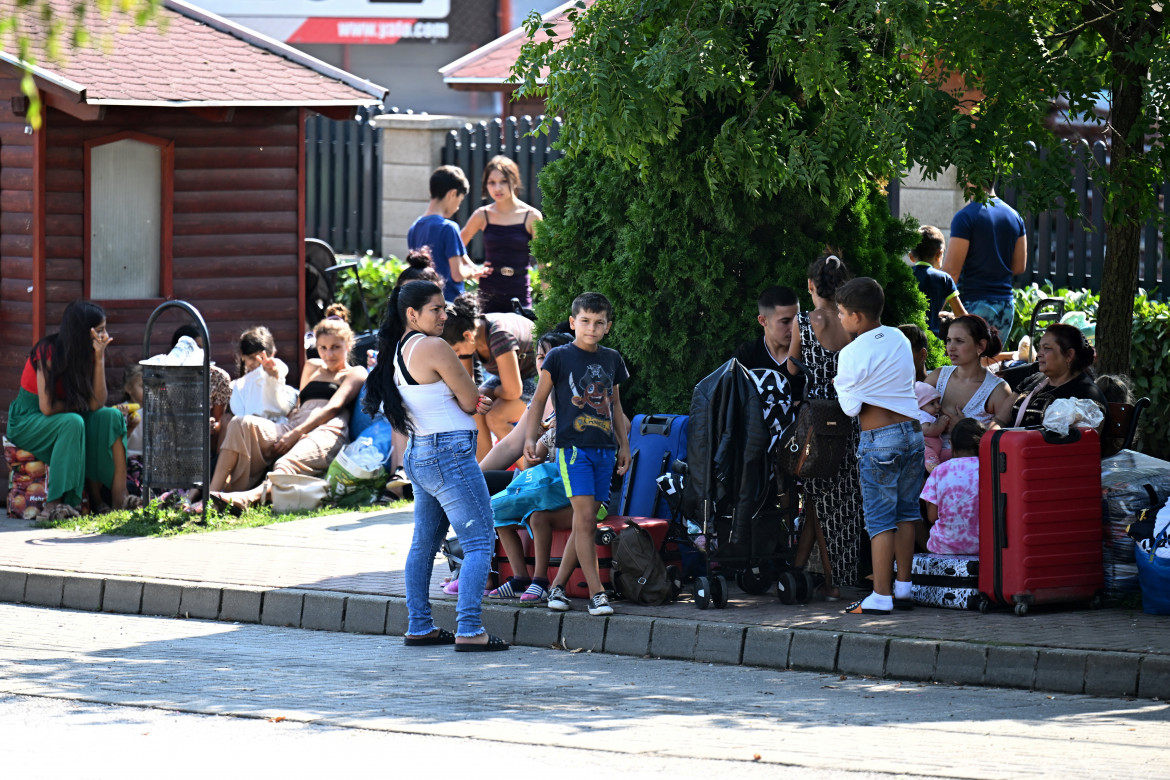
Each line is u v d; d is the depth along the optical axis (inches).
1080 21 775.1
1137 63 757.3
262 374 1038.4
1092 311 1184.2
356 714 543.5
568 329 870.4
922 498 714.2
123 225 1079.6
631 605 717.9
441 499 689.6
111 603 800.9
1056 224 1359.5
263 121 1129.4
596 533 712.4
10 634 729.0
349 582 784.3
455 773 446.6
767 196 831.1
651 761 462.9
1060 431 680.4
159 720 532.7
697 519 707.4
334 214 1795.0
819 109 815.1
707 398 697.0
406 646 706.2
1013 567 674.2
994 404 771.4
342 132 1775.3
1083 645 608.4
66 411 976.9
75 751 482.0
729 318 850.8
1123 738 501.7
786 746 486.0
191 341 971.3
